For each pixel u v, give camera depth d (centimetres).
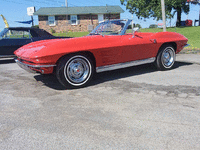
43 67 298
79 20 2316
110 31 411
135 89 315
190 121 199
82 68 333
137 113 222
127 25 404
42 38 787
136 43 389
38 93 309
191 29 1830
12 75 465
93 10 2372
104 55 348
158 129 184
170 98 268
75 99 275
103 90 315
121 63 383
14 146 160
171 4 2052
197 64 538
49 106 250
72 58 314
